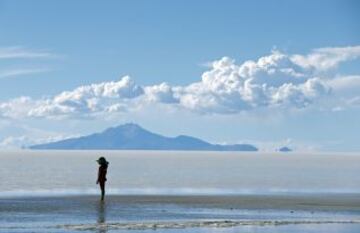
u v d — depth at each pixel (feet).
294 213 131.64
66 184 242.99
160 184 256.32
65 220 113.80
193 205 144.77
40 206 136.26
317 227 110.52
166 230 104.42
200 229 106.22
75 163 613.93
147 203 147.74
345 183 280.31
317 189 229.25
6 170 391.45
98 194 182.70
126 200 154.81
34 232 99.50
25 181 261.85
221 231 104.58
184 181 283.79
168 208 137.39
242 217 123.34
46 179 281.33
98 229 103.91
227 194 189.67
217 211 133.18
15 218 115.44
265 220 118.52
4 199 154.20
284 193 198.18
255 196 175.63
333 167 602.44
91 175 328.49
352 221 118.32
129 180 288.30
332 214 130.82
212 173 392.88
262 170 471.21
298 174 393.29
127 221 114.11
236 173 397.39
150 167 516.73
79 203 144.56
